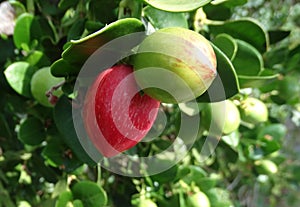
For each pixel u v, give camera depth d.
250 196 0.59
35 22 0.28
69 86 0.21
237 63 0.26
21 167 0.32
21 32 0.28
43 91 0.25
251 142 0.36
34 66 0.27
